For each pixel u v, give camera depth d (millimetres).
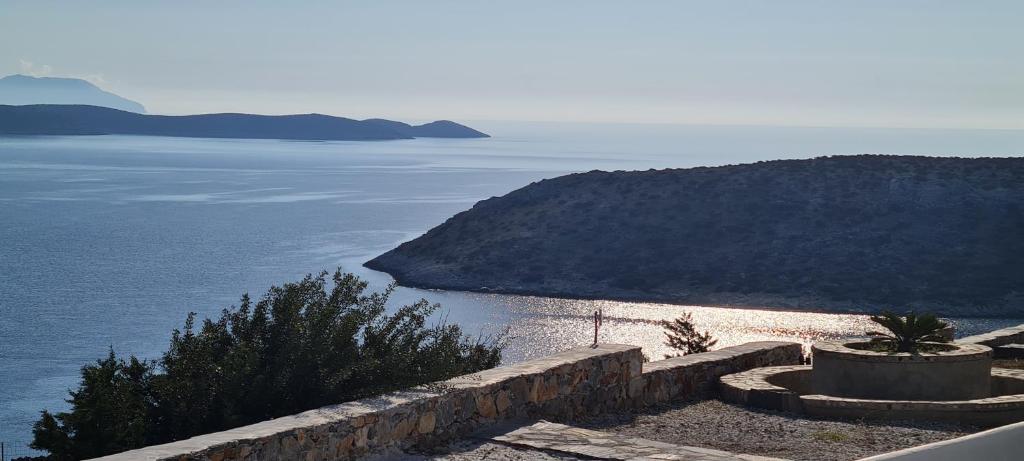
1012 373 13344
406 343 11078
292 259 140750
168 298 111375
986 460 5426
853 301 96750
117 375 10586
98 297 112562
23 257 147250
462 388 10273
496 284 107188
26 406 59344
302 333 10625
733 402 12875
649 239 113438
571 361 11711
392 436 9477
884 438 10570
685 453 9391
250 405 10195
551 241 116000
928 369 12102
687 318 40938
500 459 9375
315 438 8727
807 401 12008
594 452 9430
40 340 86062
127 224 193000
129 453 7684
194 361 10398
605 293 103062
